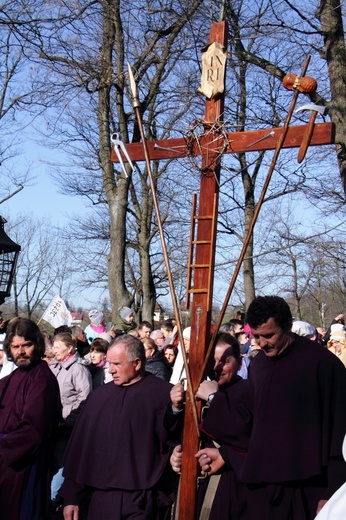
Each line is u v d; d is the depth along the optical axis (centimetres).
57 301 1144
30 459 483
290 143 375
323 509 248
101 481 412
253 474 347
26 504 476
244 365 713
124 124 1214
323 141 365
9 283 832
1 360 649
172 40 1201
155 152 402
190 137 393
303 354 356
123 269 1180
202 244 381
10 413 493
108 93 1197
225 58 392
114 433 418
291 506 343
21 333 500
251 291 1534
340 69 970
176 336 845
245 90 1315
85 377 659
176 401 396
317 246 1628
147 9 1176
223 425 372
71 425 647
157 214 388
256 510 354
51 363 681
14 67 1215
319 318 3128
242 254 362
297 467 337
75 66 1119
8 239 836
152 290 2003
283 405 348
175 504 404
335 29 980
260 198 363
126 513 406
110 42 1162
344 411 344
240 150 383
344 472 335
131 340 436
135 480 407
